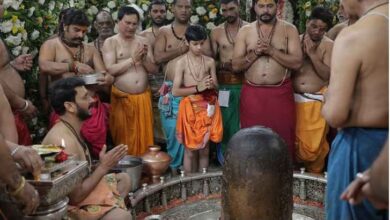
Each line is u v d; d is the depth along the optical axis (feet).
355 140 5.82
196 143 12.41
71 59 11.87
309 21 12.40
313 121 12.80
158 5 14.30
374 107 5.62
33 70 12.41
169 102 13.23
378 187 3.70
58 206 6.80
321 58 12.49
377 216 5.65
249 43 12.57
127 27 12.83
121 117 13.06
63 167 7.00
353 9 6.01
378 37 5.47
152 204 10.75
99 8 15.52
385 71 5.52
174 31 13.69
